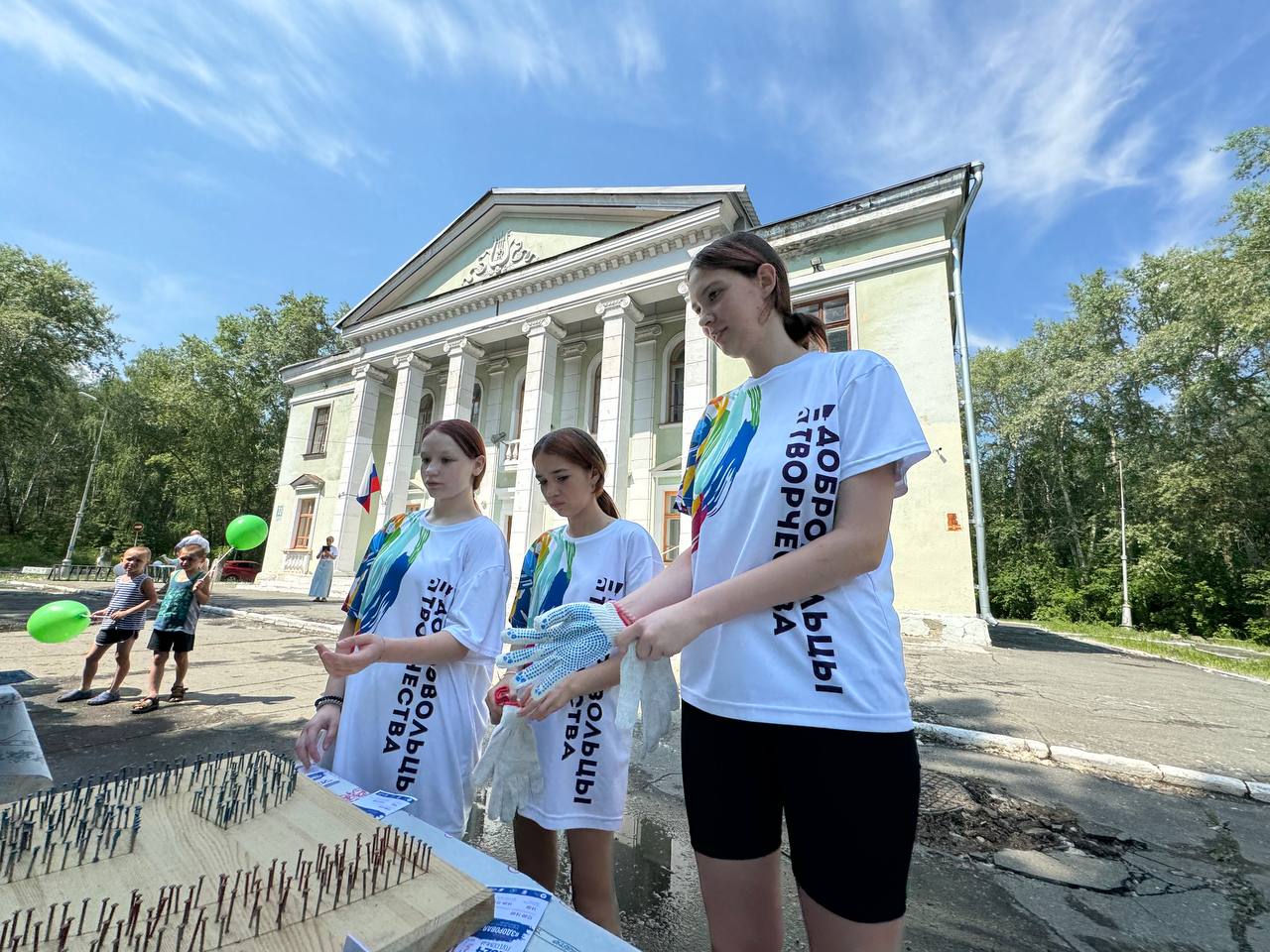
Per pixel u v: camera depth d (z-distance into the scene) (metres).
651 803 3.21
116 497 30.39
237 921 0.69
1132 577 17.39
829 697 0.88
